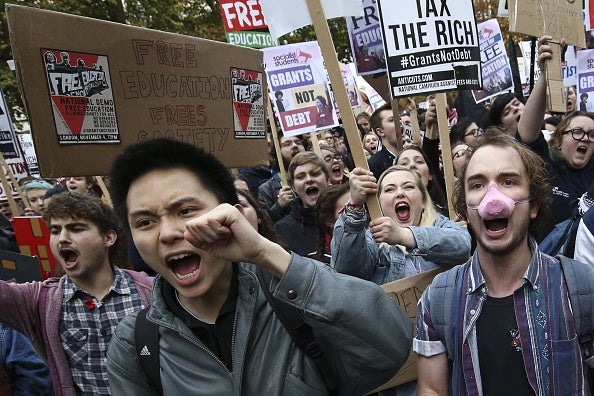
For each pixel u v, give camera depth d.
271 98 5.96
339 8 2.71
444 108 3.39
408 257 2.84
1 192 6.74
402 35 3.27
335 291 1.28
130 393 1.46
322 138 8.69
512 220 1.74
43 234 4.12
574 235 2.57
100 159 1.92
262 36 6.77
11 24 1.73
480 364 1.75
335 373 1.42
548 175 1.90
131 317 1.54
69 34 1.85
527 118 3.76
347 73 9.23
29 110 1.77
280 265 1.26
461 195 1.96
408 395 2.62
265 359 1.39
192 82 2.18
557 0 4.24
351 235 2.57
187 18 17.02
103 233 2.56
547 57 3.82
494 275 1.77
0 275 3.07
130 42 2.00
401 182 3.10
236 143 2.34
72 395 2.44
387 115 5.76
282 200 5.36
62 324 2.49
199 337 1.43
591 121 3.76
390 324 1.34
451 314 1.81
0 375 2.55
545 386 1.66
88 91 1.90
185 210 1.36
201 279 1.35
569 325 1.68
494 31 6.73
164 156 1.37
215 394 1.37
